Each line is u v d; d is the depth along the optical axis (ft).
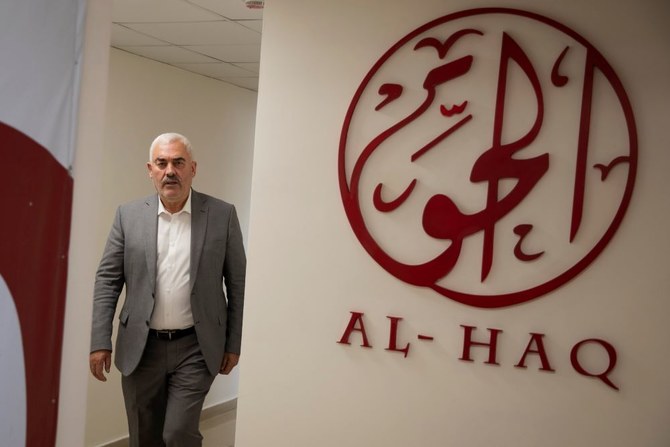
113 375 17.20
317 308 10.88
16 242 7.78
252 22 14.26
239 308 12.34
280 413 11.03
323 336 10.85
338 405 10.79
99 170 8.96
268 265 11.08
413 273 10.41
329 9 10.85
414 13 10.52
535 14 9.98
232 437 18.26
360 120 10.71
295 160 10.99
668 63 9.53
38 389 8.13
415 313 10.48
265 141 11.10
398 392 10.55
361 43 10.73
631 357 9.63
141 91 17.83
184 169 11.79
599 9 9.78
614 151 9.70
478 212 10.19
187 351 11.72
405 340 10.52
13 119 7.70
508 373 10.10
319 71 10.89
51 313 8.24
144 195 18.13
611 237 9.68
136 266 11.76
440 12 10.41
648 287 9.57
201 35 15.49
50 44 8.05
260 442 11.10
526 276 10.01
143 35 15.64
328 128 10.85
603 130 9.76
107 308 11.88
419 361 10.47
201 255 11.81
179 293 11.69
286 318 11.01
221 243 12.10
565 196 9.87
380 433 10.62
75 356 8.79
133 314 11.68
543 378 9.96
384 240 10.58
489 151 10.18
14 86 7.70
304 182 10.94
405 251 10.50
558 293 9.89
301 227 10.95
